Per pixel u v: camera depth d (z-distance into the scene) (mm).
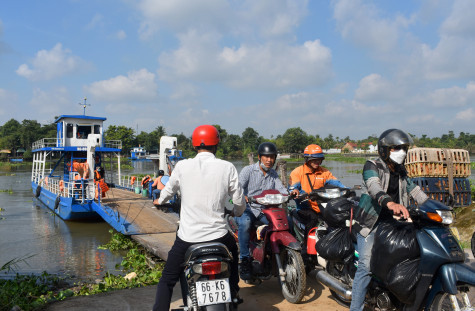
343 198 4375
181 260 3422
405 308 3459
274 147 5109
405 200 3746
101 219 16438
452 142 158875
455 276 3125
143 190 18156
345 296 4059
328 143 169500
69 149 19172
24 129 105438
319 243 4379
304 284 4414
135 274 7484
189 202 3391
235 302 3512
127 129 114188
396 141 3553
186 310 3340
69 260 9969
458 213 9414
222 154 132875
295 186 5402
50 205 19328
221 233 3420
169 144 15867
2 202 22172
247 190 5254
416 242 3387
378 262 3551
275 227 4578
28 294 5895
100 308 4508
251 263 4902
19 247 11539
